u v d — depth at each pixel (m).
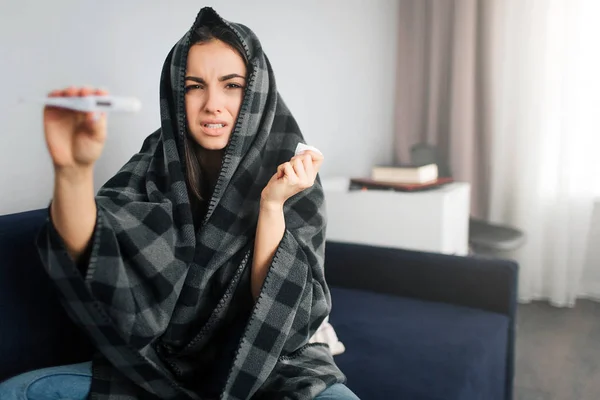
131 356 0.76
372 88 2.62
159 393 0.82
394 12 2.78
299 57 2.05
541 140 2.62
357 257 1.67
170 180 0.90
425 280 1.59
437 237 1.97
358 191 2.09
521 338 2.25
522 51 2.60
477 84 2.71
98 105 0.57
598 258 2.76
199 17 0.90
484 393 1.25
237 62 0.90
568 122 2.54
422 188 2.06
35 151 1.14
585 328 2.37
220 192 0.90
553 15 2.53
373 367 1.15
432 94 2.75
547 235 2.70
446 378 1.10
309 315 0.88
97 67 1.25
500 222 2.73
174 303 0.83
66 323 1.01
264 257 0.86
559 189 2.59
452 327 1.38
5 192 1.08
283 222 0.87
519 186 2.66
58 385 0.82
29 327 0.94
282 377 0.86
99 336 0.73
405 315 1.46
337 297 1.60
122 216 0.80
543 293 2.75
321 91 2.21
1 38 1.04
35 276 0.95
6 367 0.90
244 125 0.91
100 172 1.29
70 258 0.67
